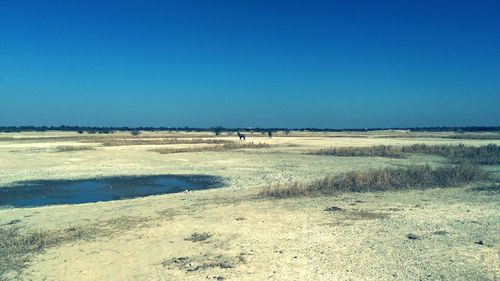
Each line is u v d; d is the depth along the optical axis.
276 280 8.37
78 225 13.34
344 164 33.59
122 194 21.61
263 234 11.76
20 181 25.67
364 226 12.48
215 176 27.78
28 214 15.68
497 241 10.68
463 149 44.12
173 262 9.58
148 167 32.50
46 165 33.47
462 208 15.02
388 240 10.97
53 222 13.97
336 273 8.68
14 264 9.61
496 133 123.25
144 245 10.93
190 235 11.81
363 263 9.25
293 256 9.81
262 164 34.09
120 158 38.91
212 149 48.94
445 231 11.77
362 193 18.66
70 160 37.12
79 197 20.70
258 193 19.23
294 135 113.12
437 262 9.18
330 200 16.94
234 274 8.73
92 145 56.22
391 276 8.45
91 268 9.29
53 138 84.06
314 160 36.91
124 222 13.62
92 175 28.30
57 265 9.52
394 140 77.06
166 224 13.13
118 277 8.73
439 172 22.80
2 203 19.14
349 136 103.12
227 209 15.36
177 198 18.73
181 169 31.28
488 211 14.44
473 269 8.69
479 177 22.70
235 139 78.94
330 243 10.80
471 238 11.00
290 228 12.37
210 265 9.30
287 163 34.62
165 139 74.94
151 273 8.91
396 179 20.89
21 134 116.50
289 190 18.52
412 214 14.07
